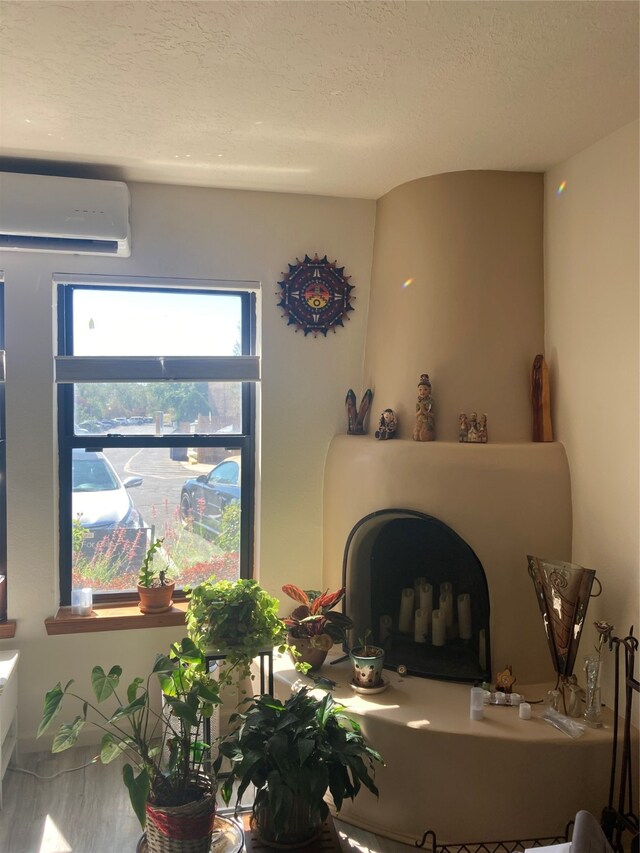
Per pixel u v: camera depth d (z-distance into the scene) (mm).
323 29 1788
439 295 2863
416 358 2900
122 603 3078
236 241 3057
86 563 3070
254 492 3240
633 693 2340
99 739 2932
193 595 2512
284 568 3154
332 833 2201
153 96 2166
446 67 1985
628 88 2109
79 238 2766
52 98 2180
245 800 2566
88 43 1854
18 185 2650
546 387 2791
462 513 2678
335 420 3193
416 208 2920
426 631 2914
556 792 2273
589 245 2557
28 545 2877
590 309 2555
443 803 2322
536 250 2881
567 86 2096
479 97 2172
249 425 3229
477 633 2768
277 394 3121
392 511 2771
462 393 2826
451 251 2850
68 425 3031
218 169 2807
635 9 1702
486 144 2555
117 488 3092
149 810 2064
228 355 3135
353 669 2826
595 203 2518
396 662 2867
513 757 2268
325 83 2082
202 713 2207
